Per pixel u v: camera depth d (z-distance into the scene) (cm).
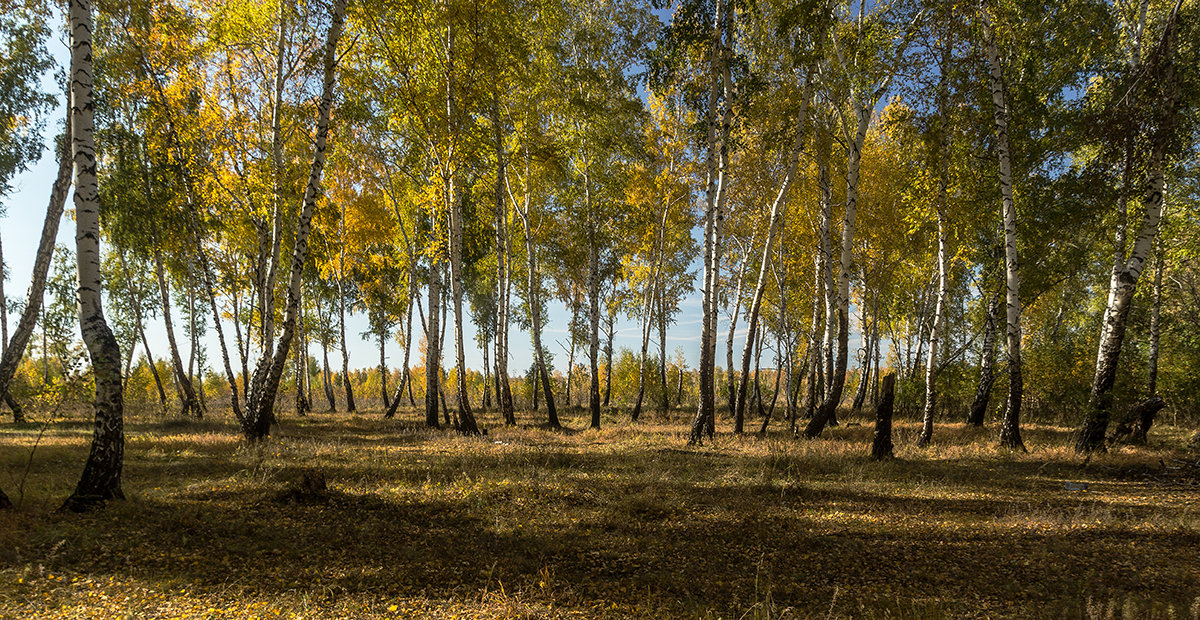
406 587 454
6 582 418
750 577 500
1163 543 590
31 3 1341
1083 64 1274
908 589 475
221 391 4031
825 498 789
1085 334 2048
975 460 1110
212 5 1383
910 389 2153
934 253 1867
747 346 1664
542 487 814
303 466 937
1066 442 1329
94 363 655
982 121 1284
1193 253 1570
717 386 4562
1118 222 1198
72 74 635
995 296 1672
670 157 2123
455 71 1486
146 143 1492
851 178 1381
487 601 431
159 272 2053
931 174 1348
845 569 523
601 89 1698
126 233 1892
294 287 1279
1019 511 718
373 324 3075
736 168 1772
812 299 2430
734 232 2198
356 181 2073
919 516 700
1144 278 1794
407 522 640
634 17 1733
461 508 709
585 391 4347
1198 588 473
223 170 1428
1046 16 1234
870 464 1039
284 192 1441
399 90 1458
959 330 2383
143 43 1353
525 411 2936
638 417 2391
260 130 1470
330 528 602
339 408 3152
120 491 670
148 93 1377
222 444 1211
